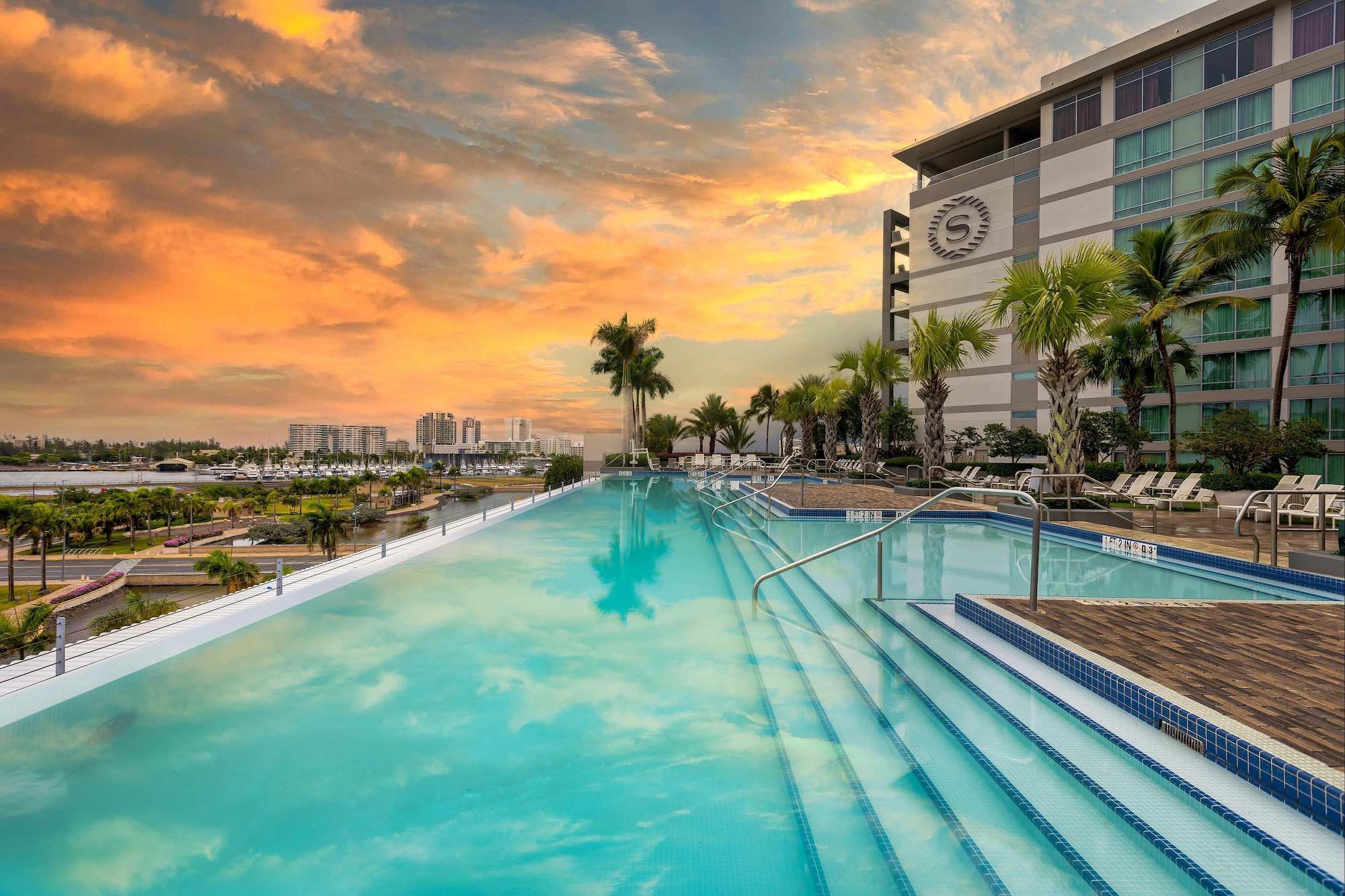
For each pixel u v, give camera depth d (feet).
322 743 10.35
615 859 7.32
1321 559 19.01
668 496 64.28
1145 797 7.73
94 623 15.11
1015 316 39.73
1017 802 8.03
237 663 14.17
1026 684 11.55
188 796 8.75
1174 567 24.25
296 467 439.63
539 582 23.02
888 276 127.24
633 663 14.19
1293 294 49.62
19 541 171.32
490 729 10.87
